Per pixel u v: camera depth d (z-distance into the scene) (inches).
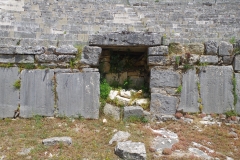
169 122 237.1
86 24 489.7
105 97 254.1
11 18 497.7
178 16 585.0
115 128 223.3
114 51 276.1
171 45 247.6
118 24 486.0
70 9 627.8
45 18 522.9
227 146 199.0
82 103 241.1
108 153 180.7
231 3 672.4
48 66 242.7
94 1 716.7
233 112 238.5
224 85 241.8
